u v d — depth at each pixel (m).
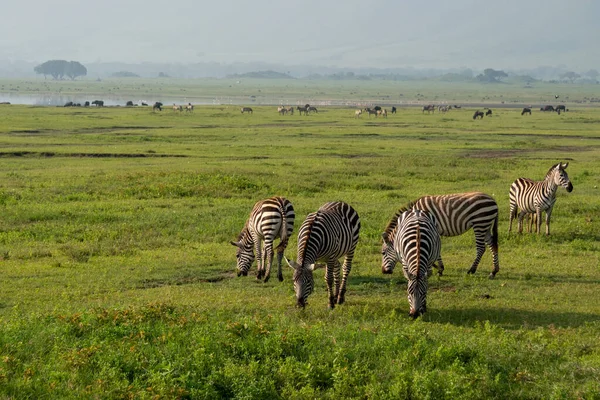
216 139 51.66
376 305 13.05
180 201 24.19
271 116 87.19
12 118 65.69
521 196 20.17
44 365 8.49
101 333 9.74
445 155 41.88
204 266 16.27
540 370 9.09
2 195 23.72
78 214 21.20
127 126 62.97
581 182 31.52
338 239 12.33
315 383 8.59
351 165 35.12
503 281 15.24
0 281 14.45
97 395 7.67
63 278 14.80
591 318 12.28
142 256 17.08
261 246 16.17
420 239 11.88
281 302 13.00
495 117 93.38
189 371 8.30
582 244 19.19
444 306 13.06
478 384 8.47
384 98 192.38
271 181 28.55
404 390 8.29
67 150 40.00
